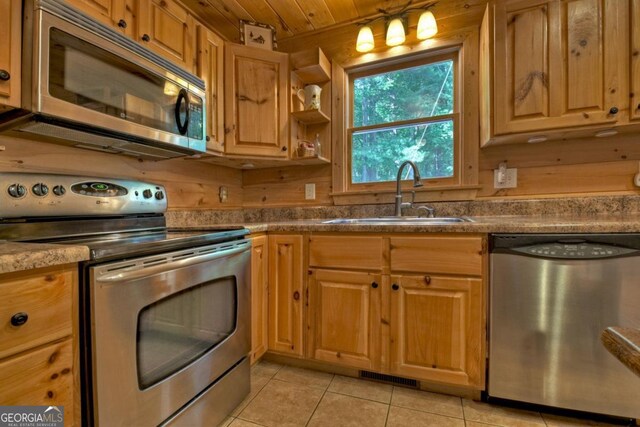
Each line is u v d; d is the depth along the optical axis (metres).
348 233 1.55
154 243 1.01
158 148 1.47
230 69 1.87
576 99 1.44
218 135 1.80
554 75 1.48
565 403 1.24
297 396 1.46
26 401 0.69
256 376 1.64
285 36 2.27
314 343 1.62
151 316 0.99
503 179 1.81
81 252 0.79
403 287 1.44
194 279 1.15
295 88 2.11
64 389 0.77
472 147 1.87
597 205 1.62
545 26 1.49
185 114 1.47
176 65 1.46
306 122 2.21
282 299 1.69
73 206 1.24
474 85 1.87
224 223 2.20
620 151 1.62
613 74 1.39
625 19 1.38
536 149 1.75
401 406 1.38
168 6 1.49
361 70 2.19
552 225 1.21
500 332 1.30
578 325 1.21
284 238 1.68
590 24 1.43
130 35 1.31
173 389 1.06
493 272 1.30
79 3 1.12
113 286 0.86
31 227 1.13
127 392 0.90
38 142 1.26
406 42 2.02
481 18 1.86
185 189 1.94
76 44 1.07
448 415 1.31
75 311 0.80
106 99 1.15
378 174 2.15
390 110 2.13
